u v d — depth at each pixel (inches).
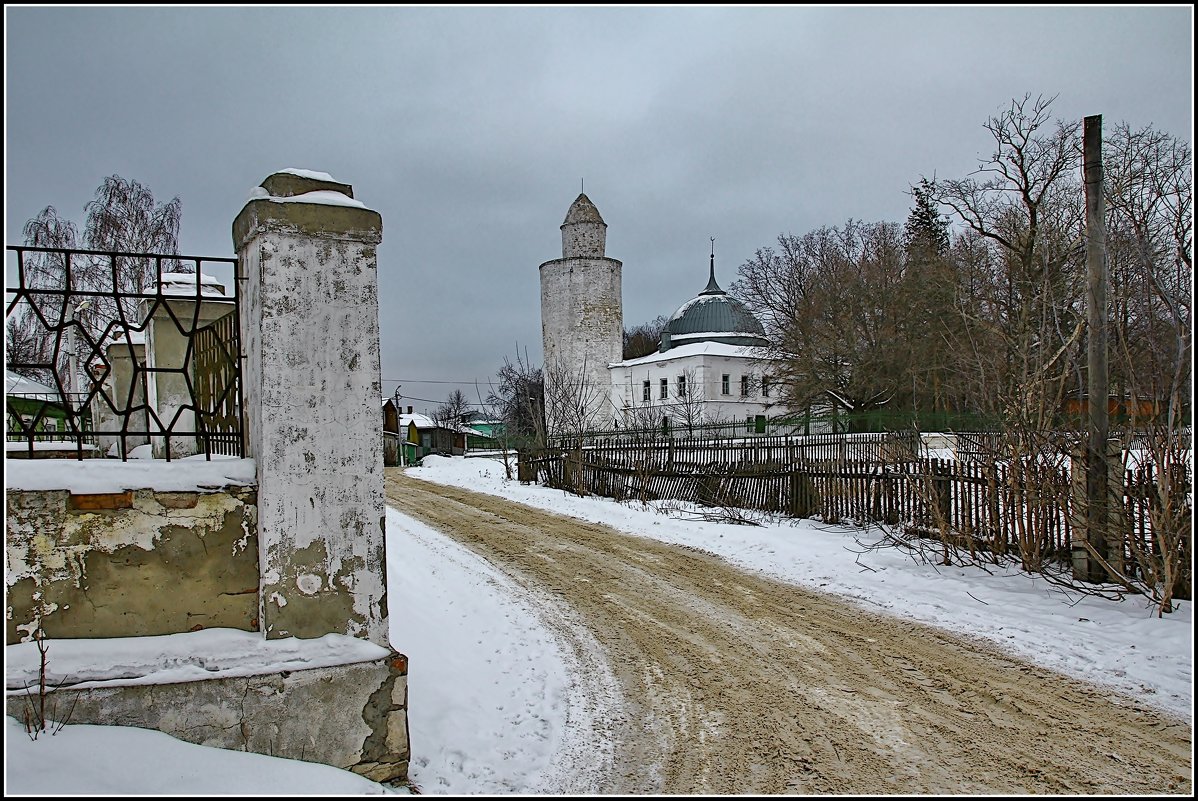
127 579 137.1
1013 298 537.6
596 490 719.7
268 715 138.5
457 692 207.8
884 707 195.9
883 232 1544.0
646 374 2014.0
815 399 1459.2
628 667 231.3
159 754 126.3
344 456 148.6
